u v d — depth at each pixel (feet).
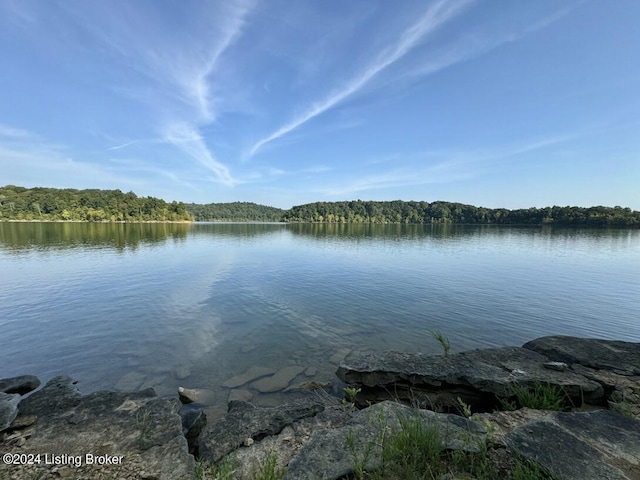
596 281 62.80
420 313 41.81
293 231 284.61
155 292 52.65
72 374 24.91
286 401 21.25
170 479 12.03
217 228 346.95
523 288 56.59
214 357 28.32
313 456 12.37
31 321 37.60
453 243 155.22
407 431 12.62
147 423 16.08
